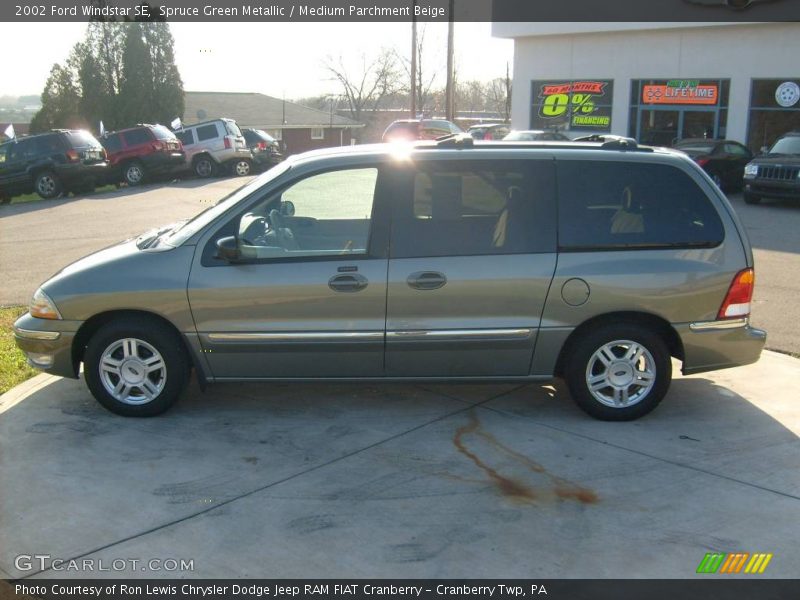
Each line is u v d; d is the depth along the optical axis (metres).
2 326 7.99
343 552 3.92
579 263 5.32
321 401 5.93
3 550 3.95
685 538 4.04
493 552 3.92
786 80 24.89
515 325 5.35
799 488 4.55
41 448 5.10
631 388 5.52
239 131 30.38
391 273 5.30
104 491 4.54
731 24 25.36
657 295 5.34
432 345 5.38
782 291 9.59
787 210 18.22
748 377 6.47
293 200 5.54
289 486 4.59
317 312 5.34
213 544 4.00
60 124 40.16
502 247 5.34
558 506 4.36
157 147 26.27
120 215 18.47
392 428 5.42
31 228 16.27
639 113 28.44
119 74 39.50
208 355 5.46
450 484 4.61
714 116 26.66
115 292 5.38
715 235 5.42
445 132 28.97
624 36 28.22
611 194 5.41
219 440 5.23
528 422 5.53
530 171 5.41
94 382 5.55
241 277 5.34
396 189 5.38
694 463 4.88
